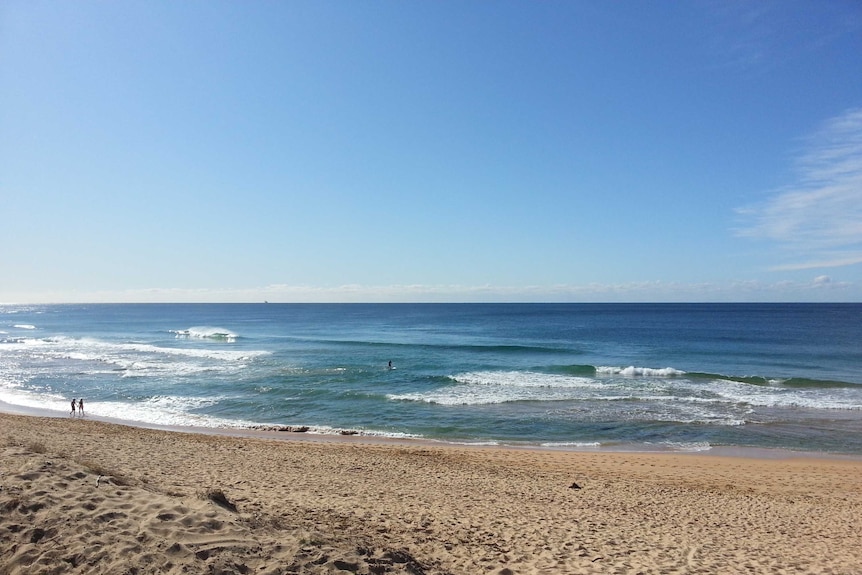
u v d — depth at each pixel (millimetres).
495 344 50688
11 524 4695
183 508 5422
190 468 10969
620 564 6621
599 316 114062
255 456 13328
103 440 13789
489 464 14102
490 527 7863
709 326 77062
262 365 34719
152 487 6707
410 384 28125
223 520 5289
